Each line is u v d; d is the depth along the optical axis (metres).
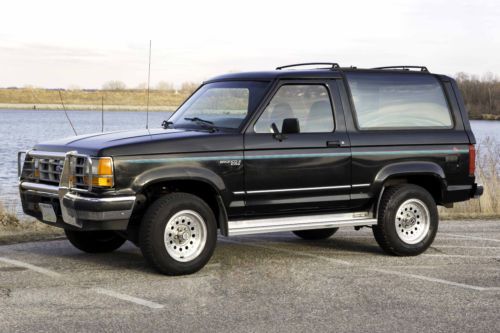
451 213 12.27
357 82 8.02
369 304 5.99
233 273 7.18
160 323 5.37
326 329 5.25
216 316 5.58
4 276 6.88
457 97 8.70
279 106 7.48
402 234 8.20
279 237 9.58
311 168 7.59
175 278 6.91
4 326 5.24
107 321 5.40
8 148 36.34
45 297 6.09
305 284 6.71
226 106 7.64
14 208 12.17
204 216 7.05
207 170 7.04
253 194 7.31
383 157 8.02
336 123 7.79
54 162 7.12
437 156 8.35
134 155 6.72
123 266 7.43
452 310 5.82
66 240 8.99
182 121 7.83
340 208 7.95
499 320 5.54
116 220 6.65
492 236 9.81
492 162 14.05
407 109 8.30
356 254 8.34
